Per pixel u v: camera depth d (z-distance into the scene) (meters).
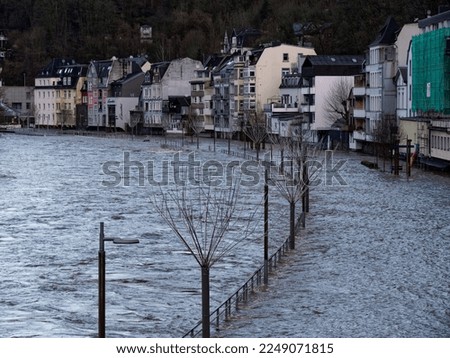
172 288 61.84
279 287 60.97
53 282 63.75
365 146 180.88
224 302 55.97
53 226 87.31
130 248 75.06
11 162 167.50
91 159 174.38
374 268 66.00
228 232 81.12
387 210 94.75
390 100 174.88
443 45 148.62
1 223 89.31
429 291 59.16
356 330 51.00
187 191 113.44
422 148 145.38
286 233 81.50
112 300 58.88
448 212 92.75
